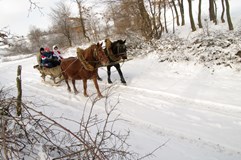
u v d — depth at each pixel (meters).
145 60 16.09
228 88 10.52
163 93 10.56
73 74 10.83
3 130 3.65
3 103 4.52
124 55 11.49
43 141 4.55
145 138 6.67
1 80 15.95
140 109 9.22
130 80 12.84
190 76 12.55
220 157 5.92
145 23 19.36
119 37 21.20
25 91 11.89
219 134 7.15
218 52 13.38
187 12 34.16
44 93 11.83
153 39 18.50
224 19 26.38
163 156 5.69
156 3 20.52
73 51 26.45
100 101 10.17
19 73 5.02
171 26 29.61
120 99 10.32
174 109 9.08
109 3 20.70
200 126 7.69
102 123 7.62
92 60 9.95
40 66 12.98
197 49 14.55
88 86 12.41
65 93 11.58
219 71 12.43
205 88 10.73
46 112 8.02
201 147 6.46
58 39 37.09
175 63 14.22
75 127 6.73
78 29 37.19
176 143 6.57
